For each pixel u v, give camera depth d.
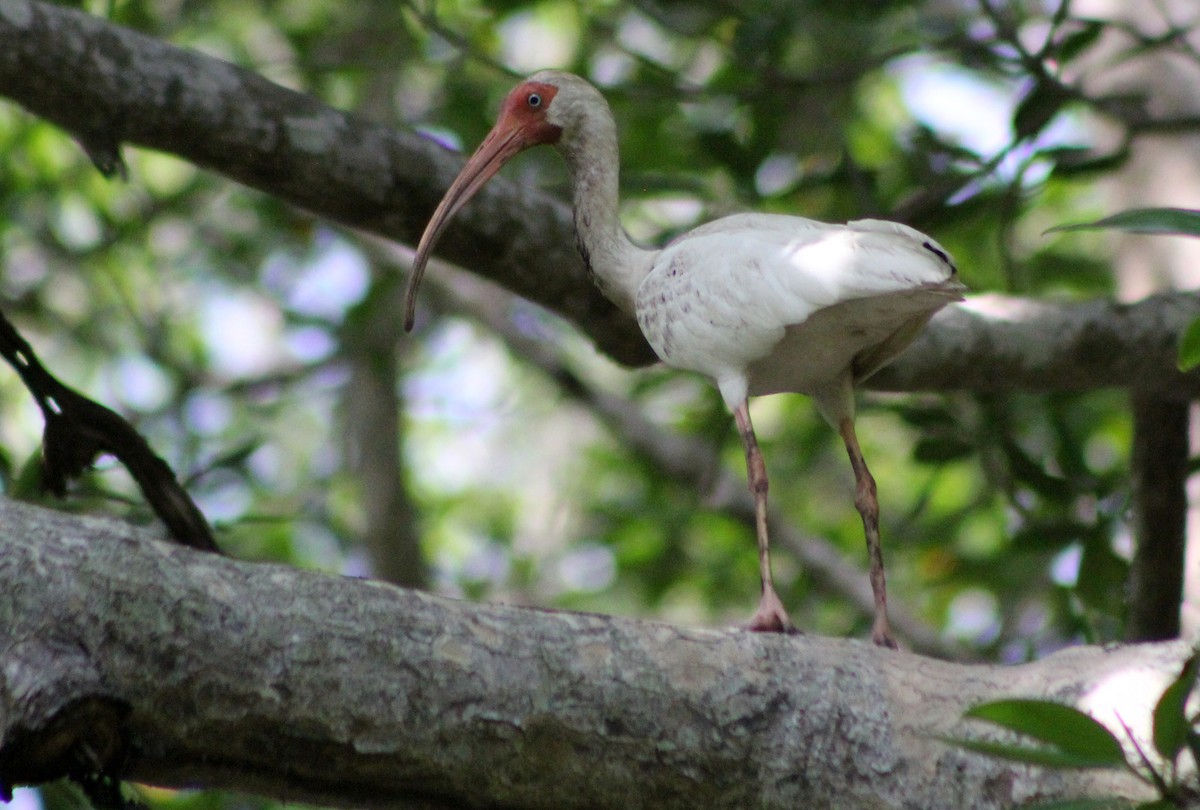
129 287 18.31
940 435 12.41
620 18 15.34
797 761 6.75
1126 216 6.21
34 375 8.73
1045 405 12.54
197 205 18.23
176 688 6.13
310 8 18.05
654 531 17.02
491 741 6.47
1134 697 6.75
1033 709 5.41
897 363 10.91
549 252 10.61
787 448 17.86
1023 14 13.63
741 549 16.69
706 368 8.78
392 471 17.48
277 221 17.02
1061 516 12.59
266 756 6.33
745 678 6.79
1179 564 11.40
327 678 6.29
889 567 17.45
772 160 12.84
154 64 9.62
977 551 15.75
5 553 6.01
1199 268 13.08
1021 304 11.06
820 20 11.91
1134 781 6.63
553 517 19.52
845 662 6.98
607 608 17.77
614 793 6.66
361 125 10.15
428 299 17.77
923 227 11.86
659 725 6.64
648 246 11.96
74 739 5.91
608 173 10.11
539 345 17.22
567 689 6.55
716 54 15.48
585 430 21.56
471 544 21.03
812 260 8.17
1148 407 11.31
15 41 9.29
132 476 8.97
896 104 16.69
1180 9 13.69
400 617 6.45
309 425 20.73
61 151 17.75
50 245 17.73
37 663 5.89
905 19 12.97
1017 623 14.55
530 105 10.16
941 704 6.89
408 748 6.39
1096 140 13.87
